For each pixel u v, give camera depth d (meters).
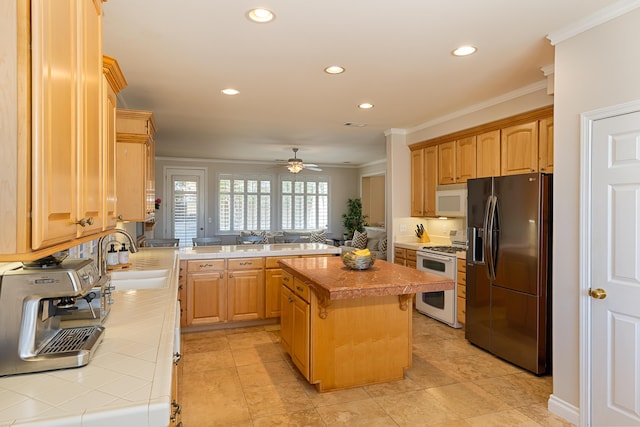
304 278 2.96
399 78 3.41
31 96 0.85
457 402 2.76
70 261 1.42
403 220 5.69
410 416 2.57
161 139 6.51
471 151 4.52
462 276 4.33
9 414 0.93
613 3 2.14
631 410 2.14
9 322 1.15
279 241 8.34
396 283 2.68
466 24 2.40
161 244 5.76
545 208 3.16
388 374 3.07
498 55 2.90
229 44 2.69
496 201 3.55
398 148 5.62
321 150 7.75
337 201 10.41
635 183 2.11
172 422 1.45
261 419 2.52
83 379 1.12
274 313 4.52
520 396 2.85
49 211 0.92
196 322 4.25
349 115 4.77
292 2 2.13
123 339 1.45
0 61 0.82
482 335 3.75
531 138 3.74
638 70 2.08
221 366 3.38
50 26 0.92
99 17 1.48
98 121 1.47
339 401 2.77
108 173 1.74
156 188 9.00
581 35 2.38
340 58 2.95
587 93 2.35
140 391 1.05
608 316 2.25
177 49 2.77
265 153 8.24
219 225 9.43
